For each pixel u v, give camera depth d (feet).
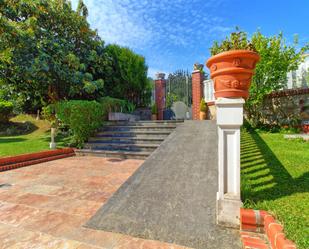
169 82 43.21
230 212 6.84
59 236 7.07
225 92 6.59
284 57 25.05
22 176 14.98
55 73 28.58
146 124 26.84
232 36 6.90
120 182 13.24
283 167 11.20
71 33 33.45
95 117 26.50
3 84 28.99
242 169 11.21
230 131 6.86
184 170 11.83
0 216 8.63
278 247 5.00
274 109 26.73
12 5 24.89
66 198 10.61
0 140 33.32
